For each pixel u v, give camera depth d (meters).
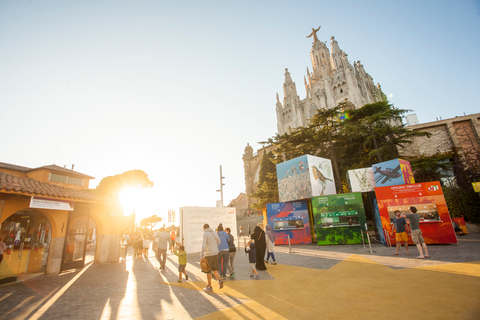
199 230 16.50
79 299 6.38
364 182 18.20
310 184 18.22
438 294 4.93
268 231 10.31
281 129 75.75
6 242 9.87
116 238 14.06
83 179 34.03
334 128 28.62
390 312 4.24
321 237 16.73
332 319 4.16
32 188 9.39
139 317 4.91
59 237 10.78
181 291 6.80
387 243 13.40
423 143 34.31
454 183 25.02
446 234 12.27
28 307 5.80
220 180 28.77
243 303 5.39
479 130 31.95
